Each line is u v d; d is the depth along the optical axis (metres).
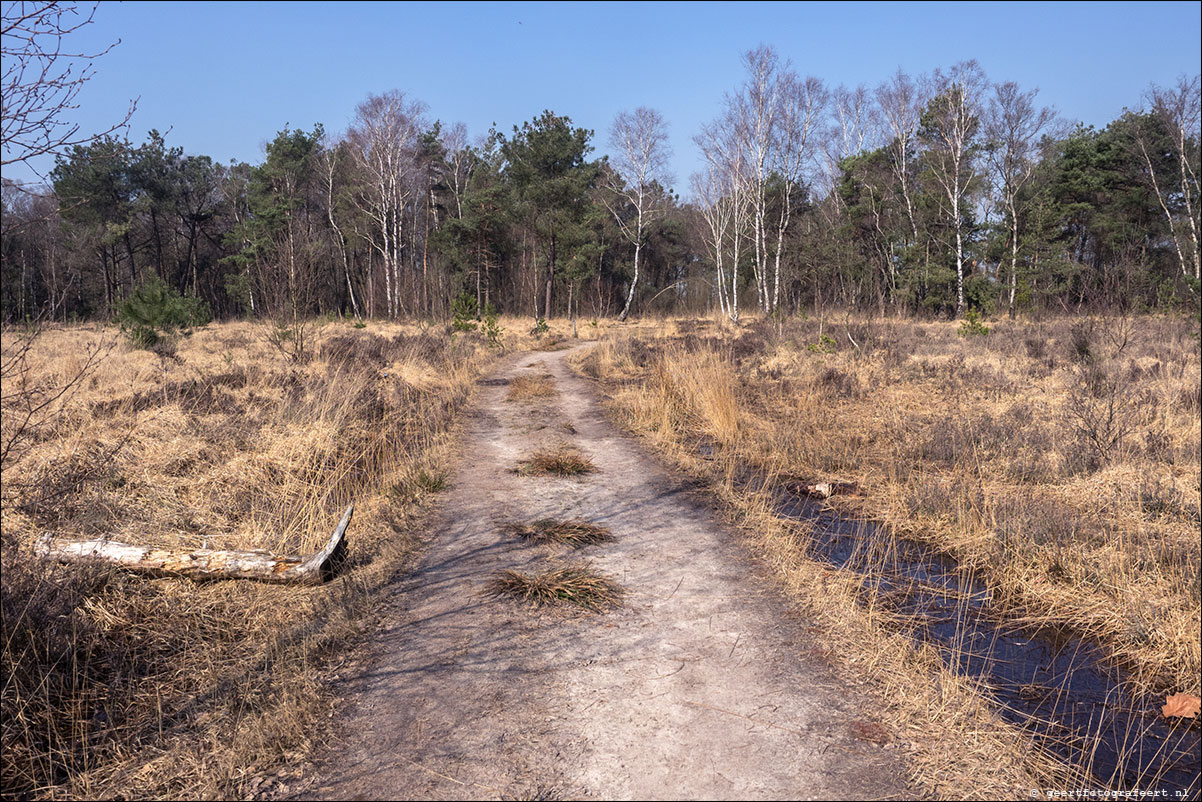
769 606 4.72
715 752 3.19
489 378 16.42
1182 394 10.37
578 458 8.60
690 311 52.41
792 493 7.52
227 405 9.20
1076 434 8.61
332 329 25.53
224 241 47.47
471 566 5.38
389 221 48.66
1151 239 39.19
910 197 39.03
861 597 4.98
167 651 3.98
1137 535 5.83
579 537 5.96
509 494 7.29
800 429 9.78
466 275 45.50
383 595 4.81
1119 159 39.88
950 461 8.53
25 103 2.88
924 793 2.93
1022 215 38.28
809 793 2.92
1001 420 9.93
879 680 3.81
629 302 42.47
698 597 4.86
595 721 3.43
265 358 14.88
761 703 3.58
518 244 51.25
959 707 3.56
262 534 5.36
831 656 4.06
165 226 52.59
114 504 5.35
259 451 7.45
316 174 50.22
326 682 3.76
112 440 7.01
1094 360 13.78
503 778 3.01
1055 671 4.08
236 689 3.63
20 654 3.40
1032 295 33.19
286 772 3.07
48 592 3.71
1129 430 8.66
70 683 3.52
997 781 3.01
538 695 3.65
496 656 4.05
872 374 14.46
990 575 5.45
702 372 12.21
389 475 7.35
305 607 4.55
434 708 3.53
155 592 4.40
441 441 9.33
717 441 9.69
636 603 4.77
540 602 4.73
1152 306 25.44
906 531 6.39
